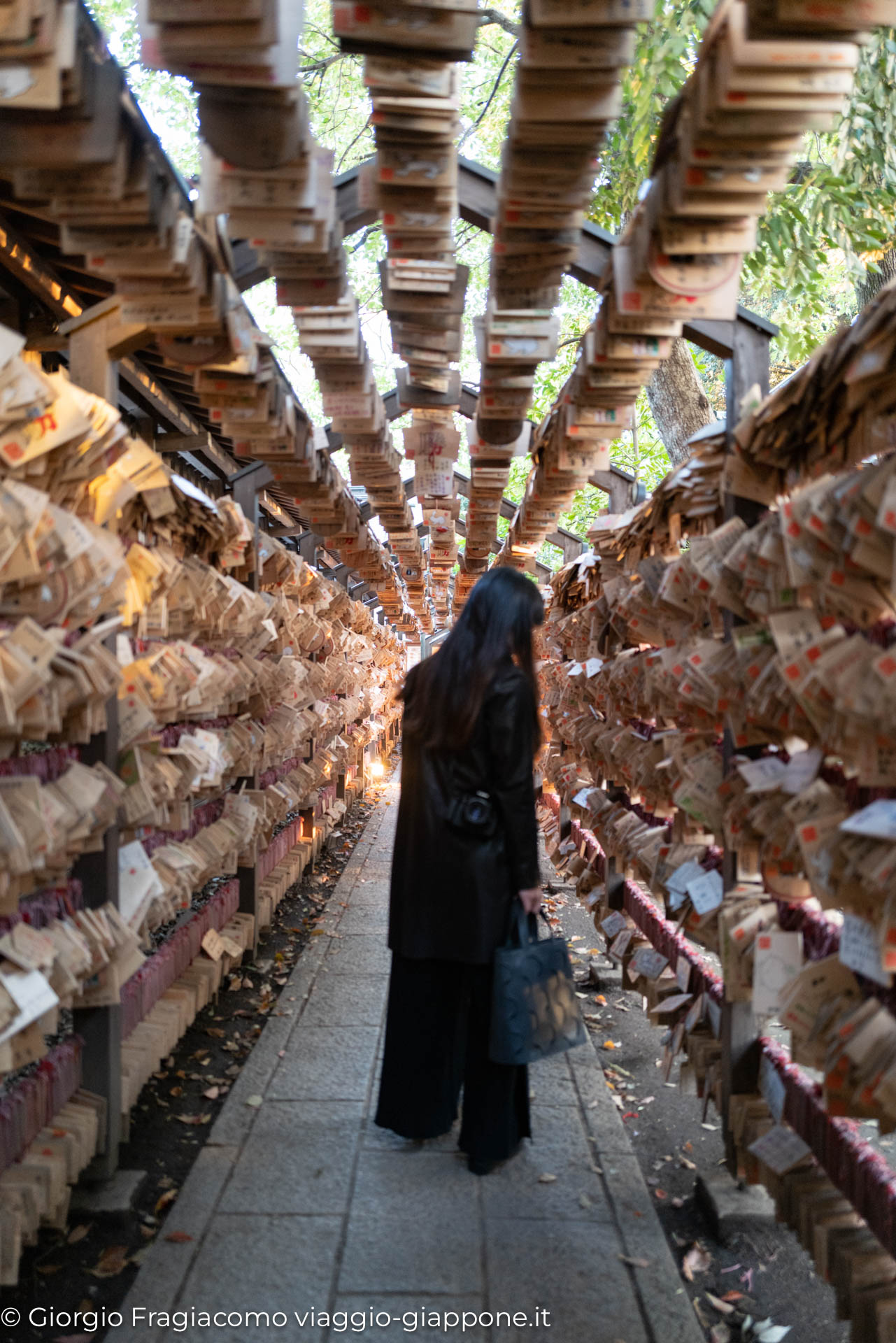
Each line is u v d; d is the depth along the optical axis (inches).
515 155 65.2
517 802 96.3
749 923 86.1
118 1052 95.8
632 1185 96.9
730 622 90.0
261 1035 136.7
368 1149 103.9
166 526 114.9
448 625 660.1
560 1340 73.7
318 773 248.5
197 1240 85.9
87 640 83.8
